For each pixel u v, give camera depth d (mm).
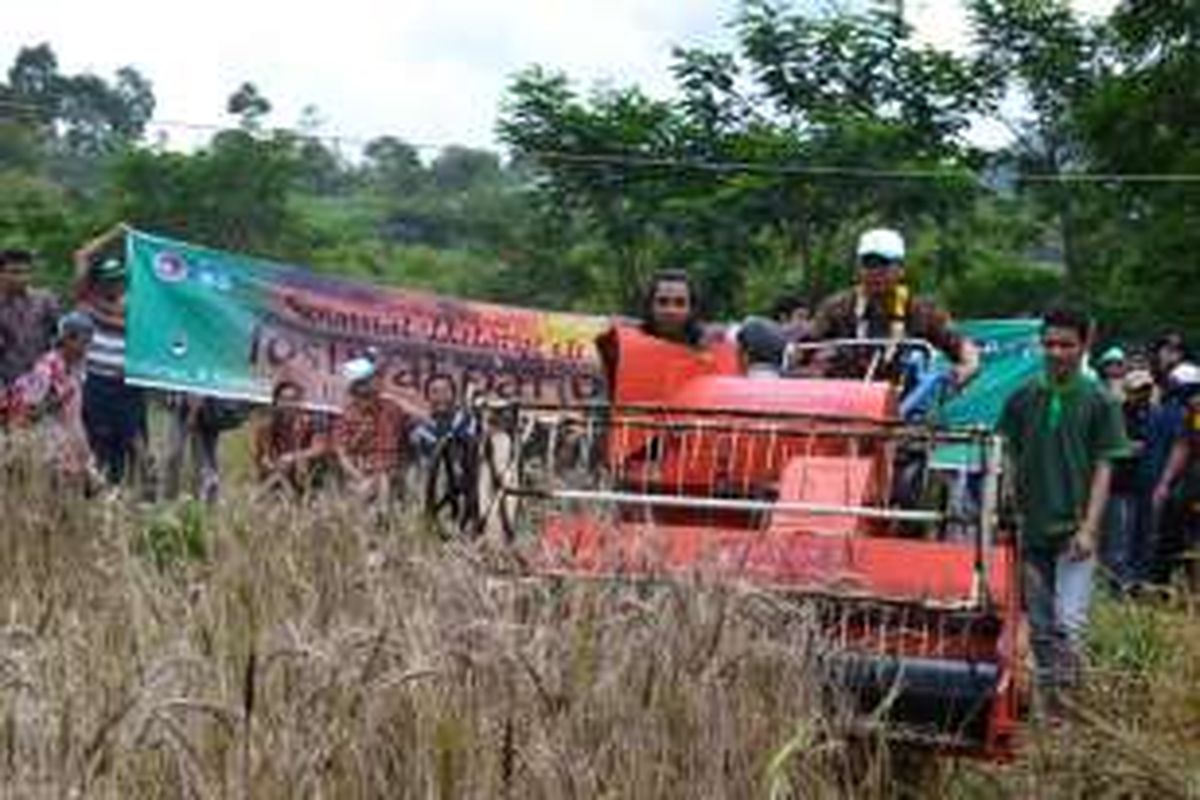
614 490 7664
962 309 24047
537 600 6031
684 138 22484
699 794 5508
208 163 26297
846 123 21578
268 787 4633
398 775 4871
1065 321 8953
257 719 4770
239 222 26391
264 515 7363
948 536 7391
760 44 22719
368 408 11523
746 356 9117
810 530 7191
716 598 6078
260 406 14438
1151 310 22734
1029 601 8578
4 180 31453
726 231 21391
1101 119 23578
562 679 5406
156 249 14156
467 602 5801
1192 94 23250
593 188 22250
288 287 14672
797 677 6027
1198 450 13453
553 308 24125
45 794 4340
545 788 4980
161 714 4574
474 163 42469
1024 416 9055
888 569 6992
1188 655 8328
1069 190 24766
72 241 24891
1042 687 7789
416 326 15242
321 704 4898
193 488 11281
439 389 15305
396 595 5957
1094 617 9219
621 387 8328
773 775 5441
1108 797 7121
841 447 7547
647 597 6238
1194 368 13688
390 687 4887
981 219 24531
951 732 6723
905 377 8391
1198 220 22547
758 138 21672
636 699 5535
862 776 6449
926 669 6684
